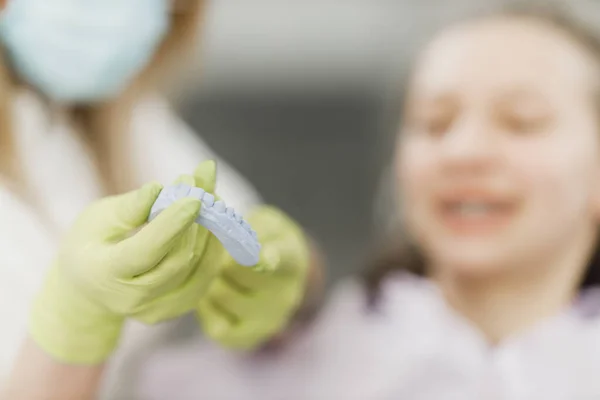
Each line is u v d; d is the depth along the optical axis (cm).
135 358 87
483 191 78
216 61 186
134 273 59
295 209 184
